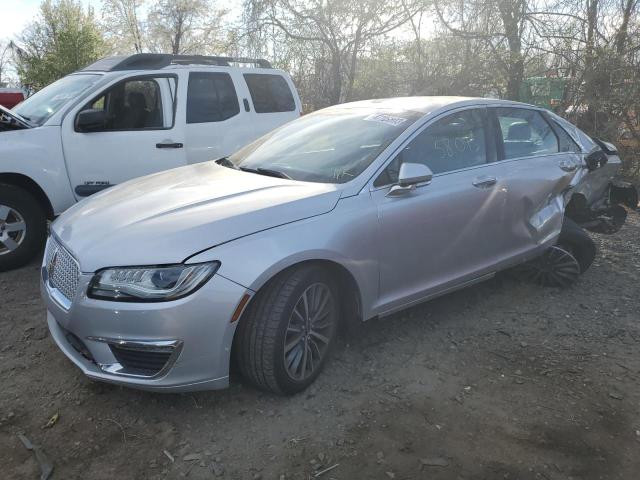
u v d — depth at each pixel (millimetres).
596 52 10875
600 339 4035
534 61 11977
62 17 29000
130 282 2752
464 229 3980
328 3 14172
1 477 2559
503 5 12273
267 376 3031
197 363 2805
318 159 3828
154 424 2951
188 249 2793
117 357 2842
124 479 2570
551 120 5059
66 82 6309
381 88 14453
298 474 2615
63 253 3098
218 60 7090
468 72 13055
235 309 2818
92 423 2951
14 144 5117
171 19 29500
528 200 4457
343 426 2961
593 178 5383
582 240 5023
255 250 2893
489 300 4668
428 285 3854
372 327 4090
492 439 2883
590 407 3182
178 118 6293
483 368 3580
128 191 3668
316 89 15414
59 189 5426
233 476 2598
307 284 3094
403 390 3303
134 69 6176
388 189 3539
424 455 2752
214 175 3838
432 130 3945
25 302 4438
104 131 5738
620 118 10609
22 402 3111
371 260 3416
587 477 2629
